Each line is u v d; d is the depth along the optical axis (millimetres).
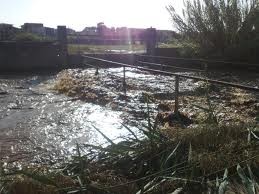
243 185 4262
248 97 10031
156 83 12844
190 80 13648
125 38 22188
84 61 18891
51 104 10367
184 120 7785
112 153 5254
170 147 5176
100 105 10008
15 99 11133
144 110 8969
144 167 4996
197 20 20422
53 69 18656
